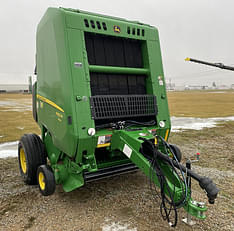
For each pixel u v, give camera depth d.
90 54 3.49
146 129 3.55
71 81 3.04
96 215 3.26
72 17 3.13
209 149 6.90
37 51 4.20
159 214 3.27
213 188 2.37
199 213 2.48
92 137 3.12
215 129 10.33
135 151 3.07
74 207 3.49
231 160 5.81
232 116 15.20
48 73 3.68
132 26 3.67
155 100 3.79
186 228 2.93
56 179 3.64
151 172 2.87
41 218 3.21
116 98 3.42
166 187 2.79
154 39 3.92
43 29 3.76
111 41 3.71
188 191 2.65
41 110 4.26
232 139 8.27
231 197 3.80
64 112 3.18
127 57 3.85
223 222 3.07
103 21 3.39
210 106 23.22
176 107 22.45
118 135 3.39
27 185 4.34
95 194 3.91
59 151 3.79
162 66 3.97
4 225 3.05
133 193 3.93
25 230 2.94
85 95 3.12
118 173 3.47
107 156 3.90
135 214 3.27
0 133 9.77
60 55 3.18
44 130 4.40
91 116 3.14
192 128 10.66
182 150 6.78
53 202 3.66
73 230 2.92
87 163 3.26
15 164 5.60
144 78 4.00
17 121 13.36
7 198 3.81
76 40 3.13
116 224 3.03
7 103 30.25
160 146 3.73
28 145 4.17
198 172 4.93
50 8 3.46
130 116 3.53
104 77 3.62
